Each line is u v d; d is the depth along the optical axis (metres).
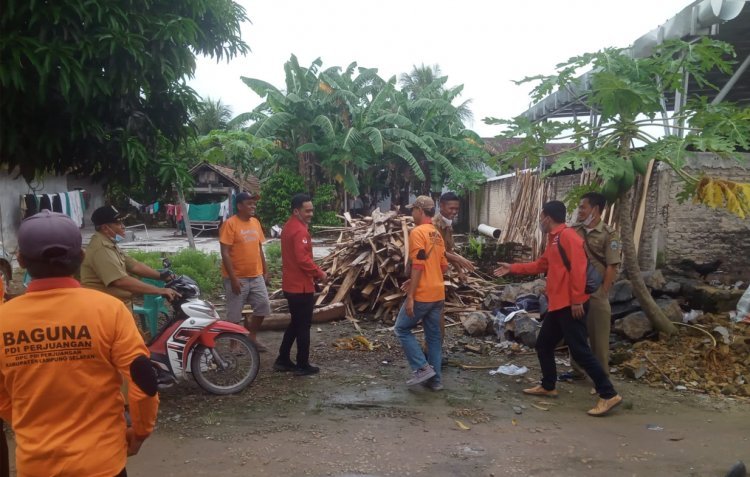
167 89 5.98
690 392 5.37
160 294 4.92
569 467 3.84
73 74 4.68
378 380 5.77
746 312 6.70
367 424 4.62
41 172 5.81
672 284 7.35
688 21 7.35
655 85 6.25
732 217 8.22
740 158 5.70
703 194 5.97
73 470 1.99
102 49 4.84
